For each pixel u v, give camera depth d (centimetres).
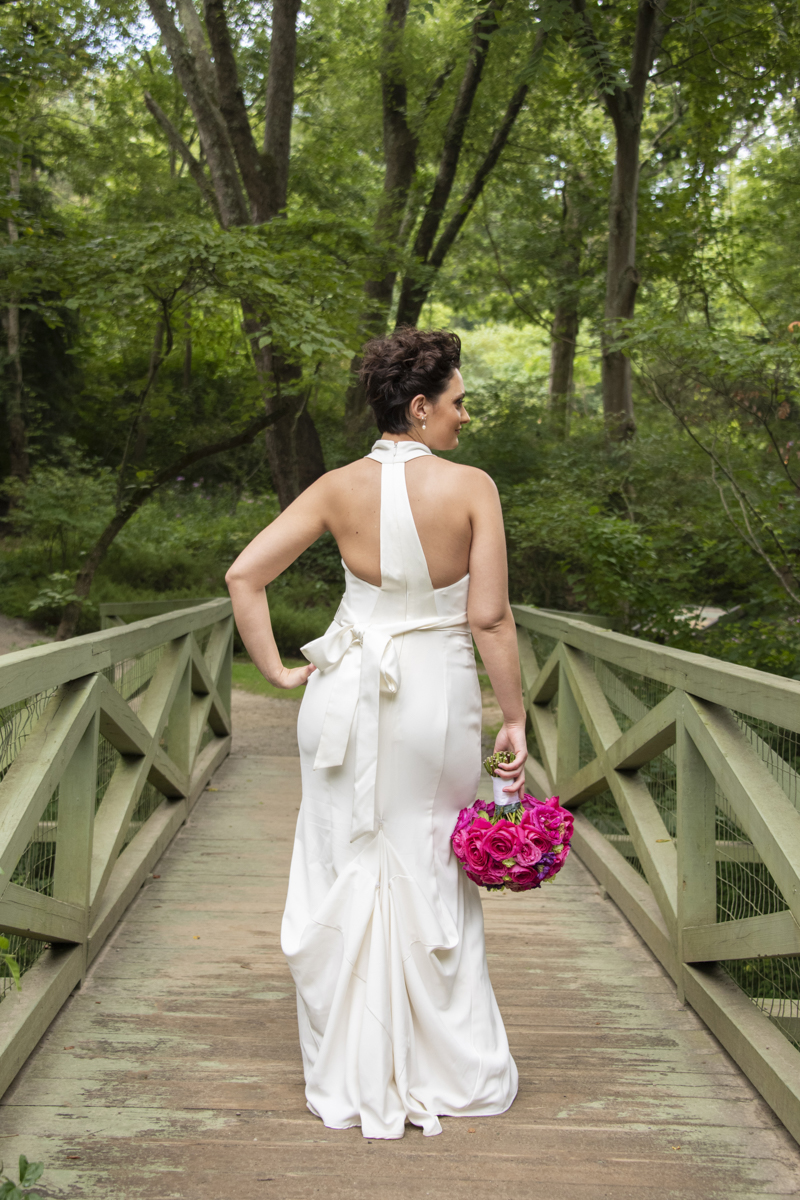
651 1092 209
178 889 350
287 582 1224
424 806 193
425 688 192
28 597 1162
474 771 199
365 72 1469
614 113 1026
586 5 983
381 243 1181
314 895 198
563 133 1578
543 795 464
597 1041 235
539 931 318
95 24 1027
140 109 1656
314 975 195
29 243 722
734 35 985
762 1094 204
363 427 1466
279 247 775
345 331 750
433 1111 194
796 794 210
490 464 1292
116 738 311
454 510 191
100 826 308
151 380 834
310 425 1266
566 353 1788
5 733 216
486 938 311
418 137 1314
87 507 1295
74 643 243
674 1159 183
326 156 1543
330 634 198
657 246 1194
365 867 192
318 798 199
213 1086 208
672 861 288
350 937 190
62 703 247
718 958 235
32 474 1523
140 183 1688
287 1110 198
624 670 370
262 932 307
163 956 285
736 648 658
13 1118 194
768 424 663
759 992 291
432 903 192
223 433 1922
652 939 294
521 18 965
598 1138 190
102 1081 210
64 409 1797
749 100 1108
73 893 264
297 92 1605
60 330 1681
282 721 749
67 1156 180
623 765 326
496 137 1271
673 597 732
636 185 1061
